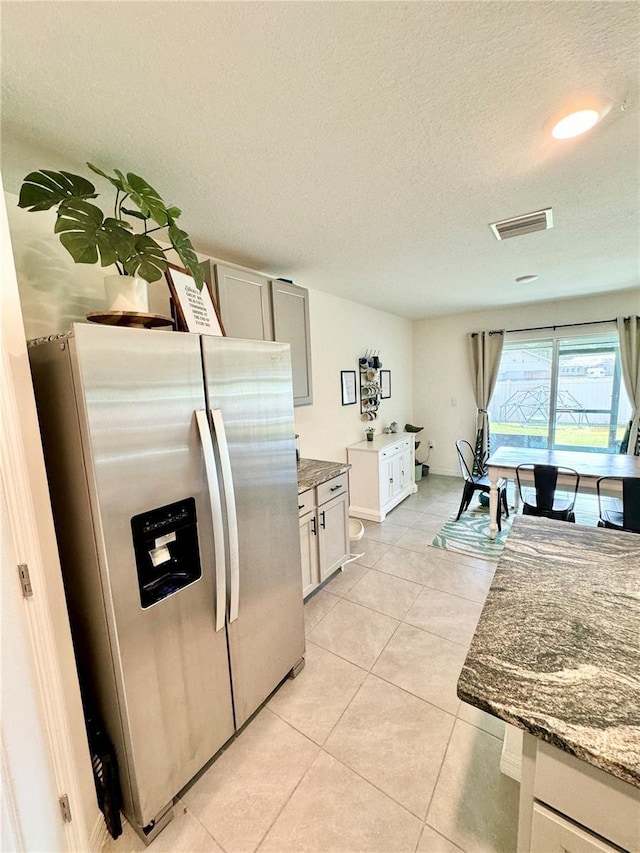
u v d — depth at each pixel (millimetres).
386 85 1060
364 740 1484
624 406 4301
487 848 1116
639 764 569
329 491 2611
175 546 1310
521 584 1096
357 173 1520
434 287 3537
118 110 1104
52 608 1042
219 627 1372
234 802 1276
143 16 812
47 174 1122
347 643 2049
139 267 1267
